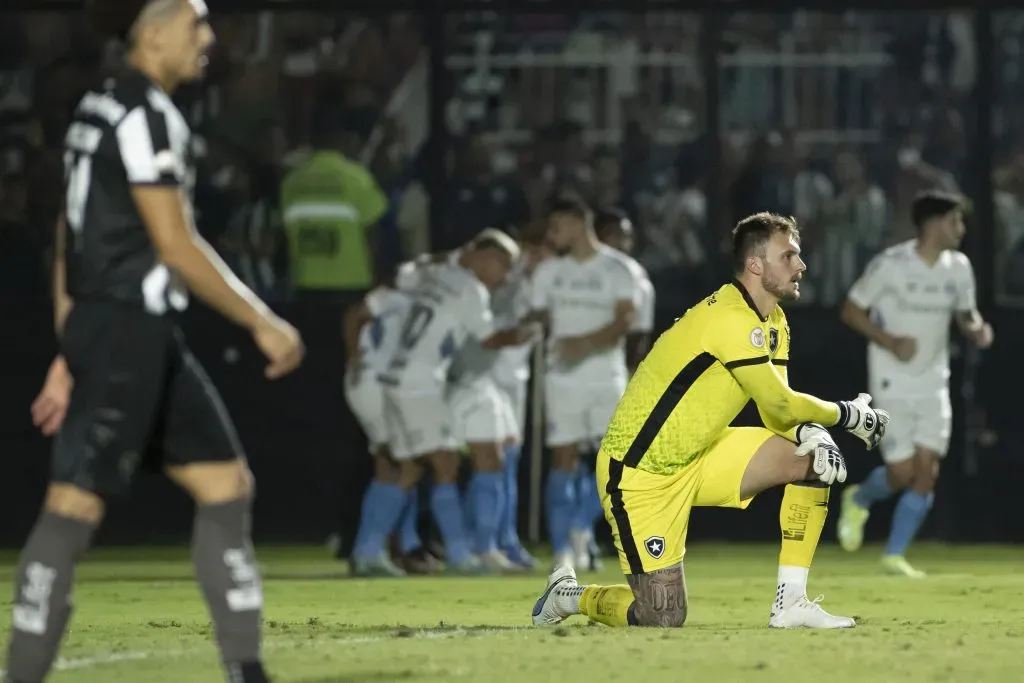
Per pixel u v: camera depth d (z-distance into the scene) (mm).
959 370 55656
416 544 46625
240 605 17875
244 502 18172
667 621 26125
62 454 17547
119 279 17641
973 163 55906
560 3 55500
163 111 17703
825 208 55781
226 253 55375
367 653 22375
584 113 55750
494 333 45312
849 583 39125
